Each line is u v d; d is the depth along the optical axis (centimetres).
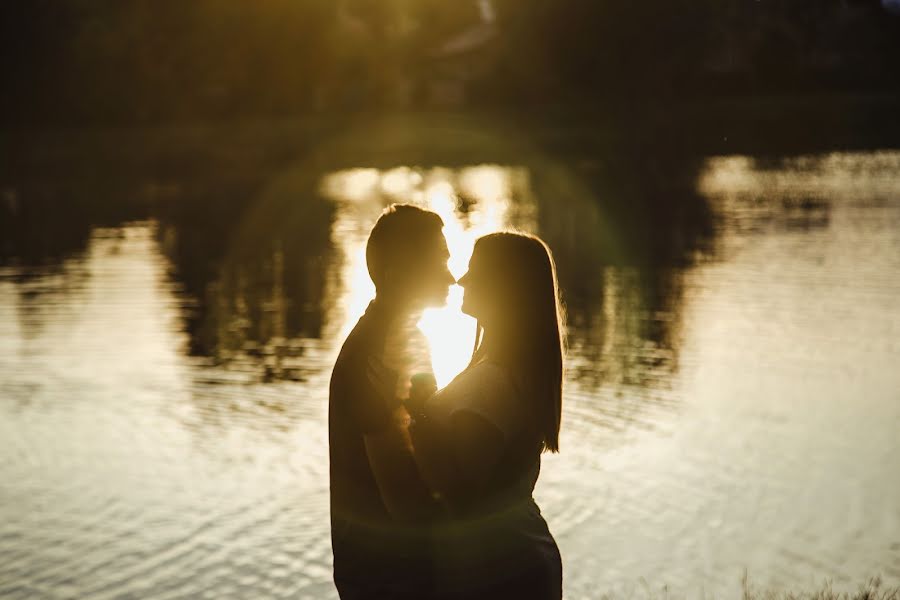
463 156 5359
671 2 6169
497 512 296
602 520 860
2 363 1476
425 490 298
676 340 1471
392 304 308
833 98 6206
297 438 1116
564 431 1091
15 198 4153
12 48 6062
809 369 1292
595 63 6372
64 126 6225
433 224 310
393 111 6800
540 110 6406
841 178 3784
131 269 2344
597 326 1583
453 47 7475
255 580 776
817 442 1030
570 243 2503
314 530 866
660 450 1025
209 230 3048
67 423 1194
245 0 6469
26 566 810
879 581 700
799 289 1788
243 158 5512
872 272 1911
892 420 1086
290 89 6681
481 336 321
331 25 6812
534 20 6494
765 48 6425
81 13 6144
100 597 755
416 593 299
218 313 1805
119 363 1461
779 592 706
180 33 6394
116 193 4244
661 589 727
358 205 3553
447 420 284
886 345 1391
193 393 1301
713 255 2217
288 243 2723
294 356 1481
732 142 5375
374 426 297
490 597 296
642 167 4634
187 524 887
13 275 2292
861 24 6725
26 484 998
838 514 852
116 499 951
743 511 866
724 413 1131
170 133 6125
